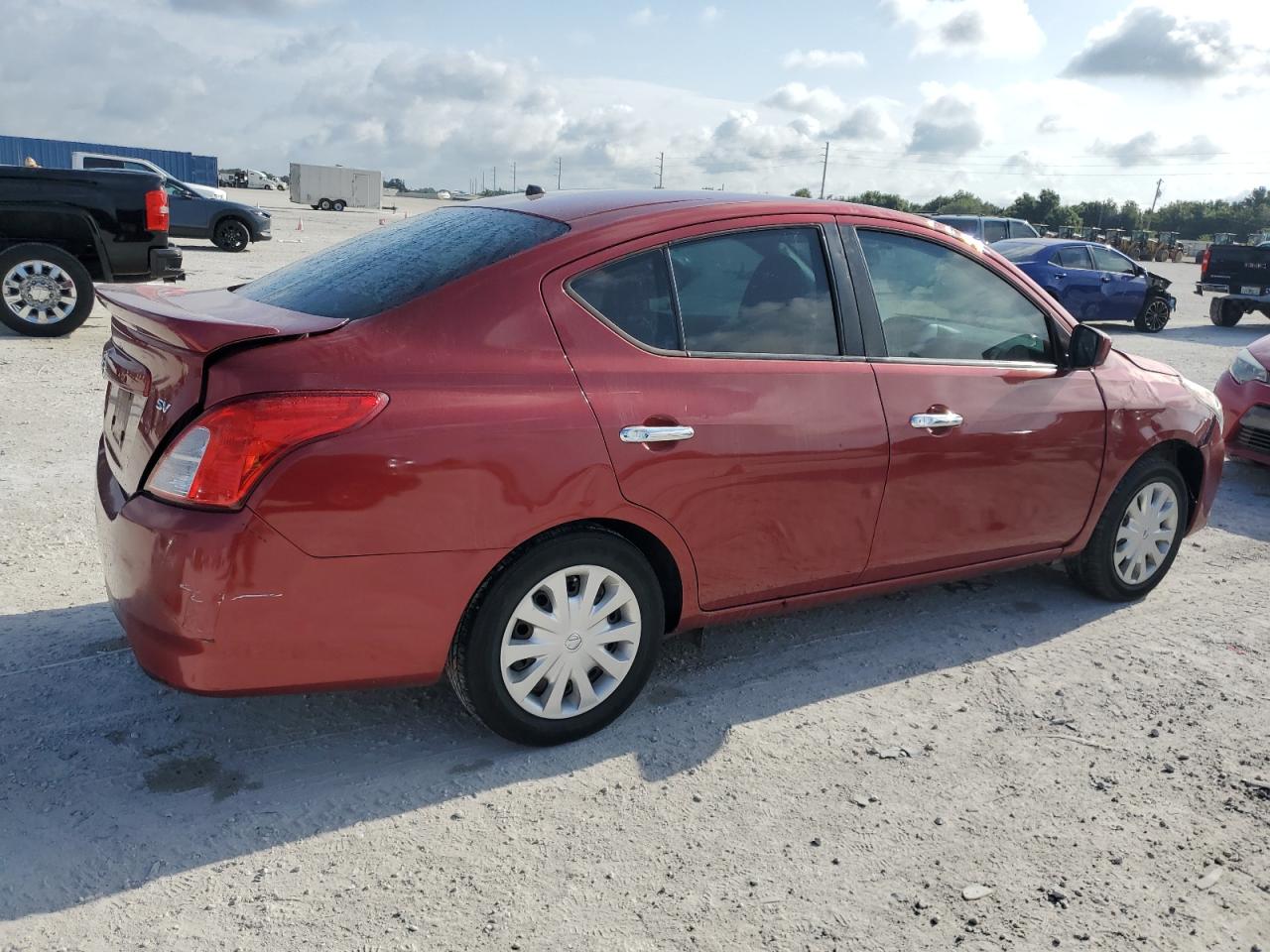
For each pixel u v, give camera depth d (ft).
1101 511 14.17
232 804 9.21
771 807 9.51
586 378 9.71
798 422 10.87
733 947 7.68
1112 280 55.06
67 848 8.46
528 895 8.16
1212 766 10.59
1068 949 7.81
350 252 11.31
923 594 15.07
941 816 9.49
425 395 8.88
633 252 10.26
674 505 10.20
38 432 20.61
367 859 8.54
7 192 30.17
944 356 12.41
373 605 8.86
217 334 8.32
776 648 13.00
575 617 10.05
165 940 7.49
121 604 8.95
